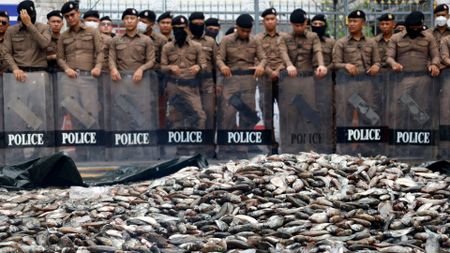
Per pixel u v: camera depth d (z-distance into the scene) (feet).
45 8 51.85
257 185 24.98
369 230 22.34
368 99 34.78
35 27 35.12
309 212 22.90
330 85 34.94
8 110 33.99
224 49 35.58
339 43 35.88
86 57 35.40
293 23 35.88
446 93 34.63
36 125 34.12
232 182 25.36
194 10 53.47
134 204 24.81
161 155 35.12
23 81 34.06
